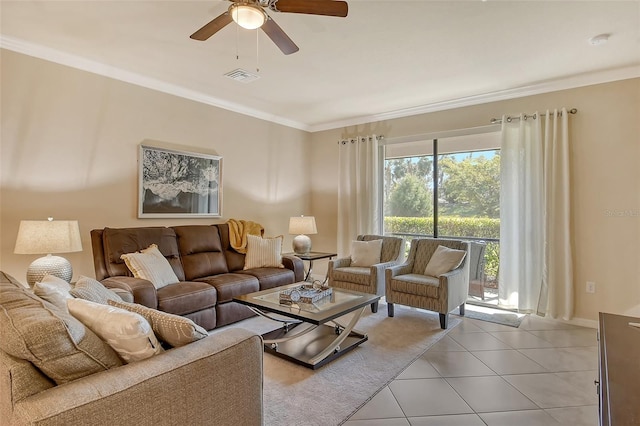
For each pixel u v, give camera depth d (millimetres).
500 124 4320
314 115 5375
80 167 3396
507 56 3242
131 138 3770
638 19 2584
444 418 2076
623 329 1651
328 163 5895
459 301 3873
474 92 4277
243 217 4996
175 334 1472
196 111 4387
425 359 2879
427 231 5012
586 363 2820
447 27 2719
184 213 4246
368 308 4348
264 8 2109
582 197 3773
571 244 3801
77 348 1213
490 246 4516
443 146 4840
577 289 3799
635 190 3514
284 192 5613
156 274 3227
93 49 3145
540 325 3717
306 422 2021
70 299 1562
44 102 3168
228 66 3510
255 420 1545
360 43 2986
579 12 2498
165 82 3975
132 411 1123
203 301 3307
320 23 2658
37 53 3105
